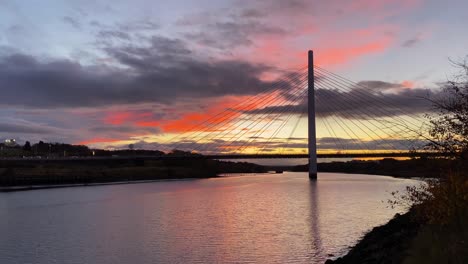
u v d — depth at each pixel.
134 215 55.66
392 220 34.94
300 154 185.50
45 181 128.88
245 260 29.62
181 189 109.38
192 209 61.88
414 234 25.00
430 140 17.86
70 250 33.69
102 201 75.88
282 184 130.50
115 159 189.38
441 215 18.34
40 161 174.38
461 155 17.45
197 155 189.88
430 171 18.91
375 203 66.19
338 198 76.69
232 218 51.22
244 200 75.88
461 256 14.35
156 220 50.44
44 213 58.81
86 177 145.75
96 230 43.53
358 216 51.00
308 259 29.58
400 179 153.50
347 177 185.62
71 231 43.09
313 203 68.06
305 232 40.19
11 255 32.22
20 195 90.31
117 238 38.56
